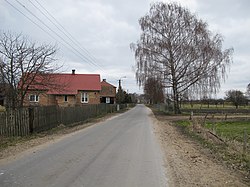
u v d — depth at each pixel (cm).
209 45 3941
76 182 713
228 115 4166
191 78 4041
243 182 751
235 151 1209
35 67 2167
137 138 1616
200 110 4994
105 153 1123
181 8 4109
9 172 806
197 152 1207
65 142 1428
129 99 11831
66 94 5328
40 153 1112
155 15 4116
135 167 888
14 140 1460
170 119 3500
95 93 5691
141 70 4116
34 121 1795
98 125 2514
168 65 4075
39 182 710
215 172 849
